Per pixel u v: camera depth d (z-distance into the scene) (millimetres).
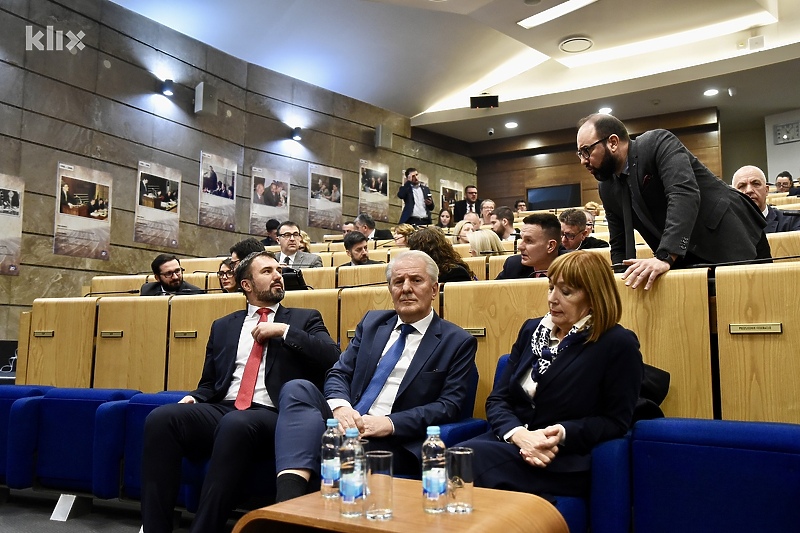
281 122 7793
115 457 1958
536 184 10141
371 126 8953
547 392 1467
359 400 1760
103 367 2512
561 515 1180
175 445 1706
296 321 2064
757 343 1538
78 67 5793
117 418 1971
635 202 1858
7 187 5215
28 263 5328
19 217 5281
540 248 2494
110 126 6016
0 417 2225
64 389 2164
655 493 1334
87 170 5797
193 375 2367
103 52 6008
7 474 2096
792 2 7461
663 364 1639
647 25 7629
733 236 1766
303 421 1525
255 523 1174
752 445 1251
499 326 1921
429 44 8016
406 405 1696
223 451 1606
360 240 3803
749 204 1823
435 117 9523
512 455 1381
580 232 2764
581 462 1353
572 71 8852
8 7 5316
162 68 6531
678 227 1685
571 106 8844
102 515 2105
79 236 5691
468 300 1977
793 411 1477
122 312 2520
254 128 7480
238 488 1616
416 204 7715
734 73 7656
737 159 9539
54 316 2613
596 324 1448
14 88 5312
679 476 1313
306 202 8008
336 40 7535
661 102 8609
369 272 3279
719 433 1294
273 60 7609
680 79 7969
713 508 1268
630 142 1870
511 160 10367
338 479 1193
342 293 2236
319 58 7801
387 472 1110
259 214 7434
